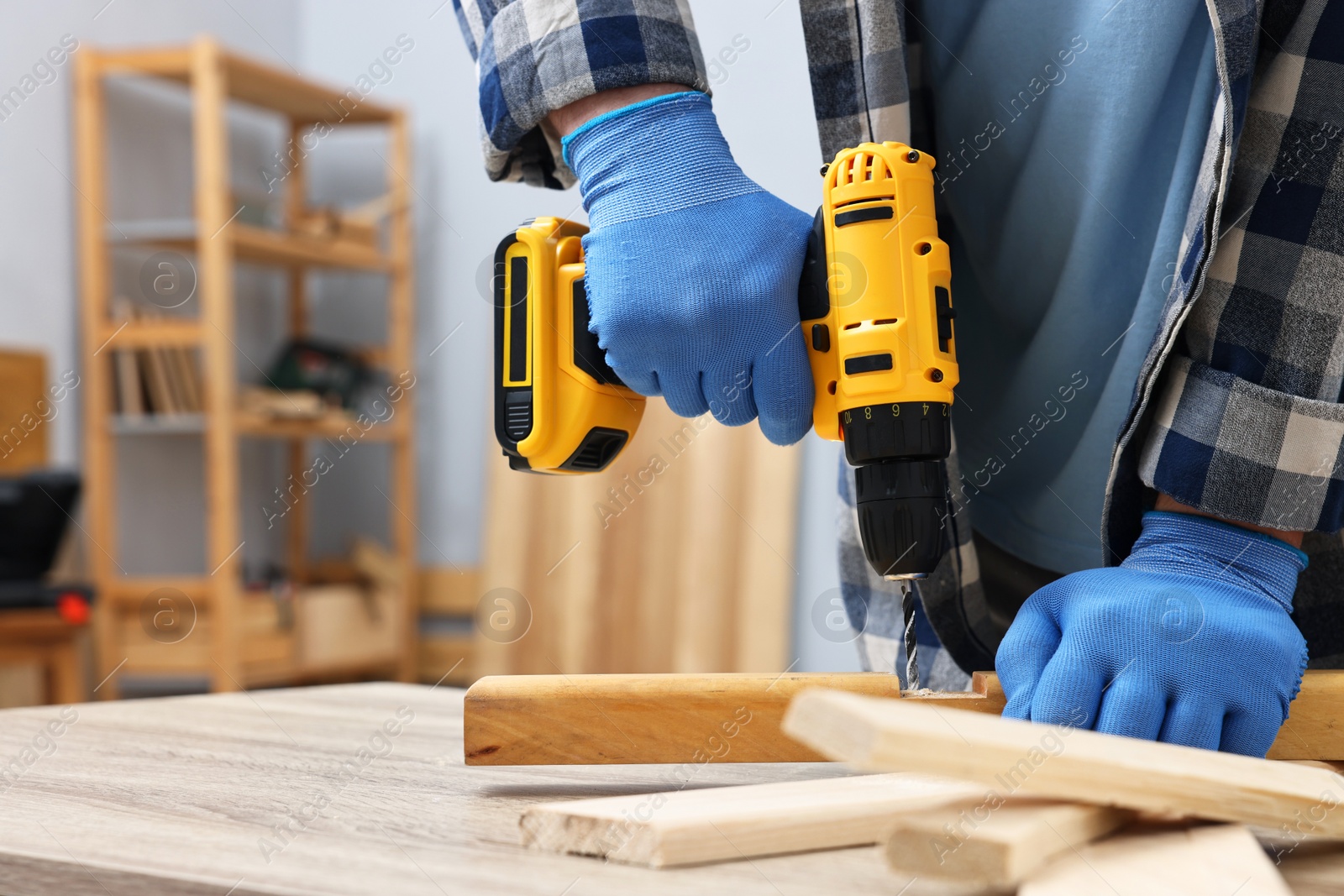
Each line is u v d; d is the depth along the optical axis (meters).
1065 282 0.81
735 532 2.53
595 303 0.69
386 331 3.25
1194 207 0.68
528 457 0.75
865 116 0.76
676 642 2.56
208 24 3.02
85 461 2.65
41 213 2.56
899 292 0.64
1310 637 0.78
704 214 0.68
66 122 2.63
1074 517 0.85
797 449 2.51
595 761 0.64
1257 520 0.63
